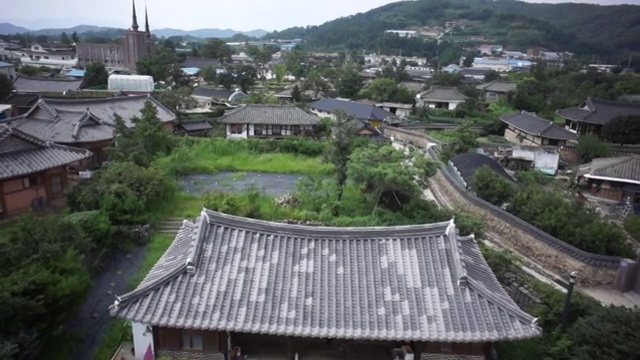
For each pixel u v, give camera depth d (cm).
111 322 1936
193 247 1450
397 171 2705
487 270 1628
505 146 5566
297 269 1477
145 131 4219
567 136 5588
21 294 1493
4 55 13912
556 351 1588
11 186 2827
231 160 4653
